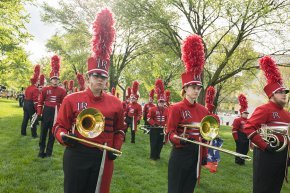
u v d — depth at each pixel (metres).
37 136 12.40
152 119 10.55
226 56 21.66
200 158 4.99
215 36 24.97
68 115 3.97
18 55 23.66
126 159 9.96
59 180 6.91
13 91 62.25
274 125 5.31
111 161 4.03
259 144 5.19
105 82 4.03
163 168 9.27
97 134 3.67
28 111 12.31
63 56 37.50
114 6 21.47
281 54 20.61
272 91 5.43
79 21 31.84
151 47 28.34
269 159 5.20
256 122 5.29
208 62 27.12
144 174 8.29
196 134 5.02
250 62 22.66
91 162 3.87
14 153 9.12
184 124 5.04
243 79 32.88
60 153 9.59
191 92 5.09
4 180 6.61
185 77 5.19
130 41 30.64
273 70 5.55
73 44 34.31
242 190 7.68
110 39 4.13
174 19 22.56
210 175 9.04
